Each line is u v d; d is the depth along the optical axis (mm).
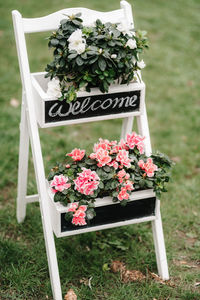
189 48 6090
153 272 2941
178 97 5035
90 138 4262
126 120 2990
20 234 3197
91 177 2475
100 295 2746
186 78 5387
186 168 3994
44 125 2479
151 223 3094
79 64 2355
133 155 2660
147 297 2715
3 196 3549
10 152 3943
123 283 2824
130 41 2445
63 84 2463
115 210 2650
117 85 2553
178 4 7406
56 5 6824
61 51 2430
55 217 2557
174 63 5684
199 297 2719
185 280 2875
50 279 2717
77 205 2496
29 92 2518
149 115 4723
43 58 5504
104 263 2969
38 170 2557
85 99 2484
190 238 3270
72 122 2525
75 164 2646
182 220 3400
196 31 6555
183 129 4543
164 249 2857
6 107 4605
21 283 2762
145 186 2652
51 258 2613
